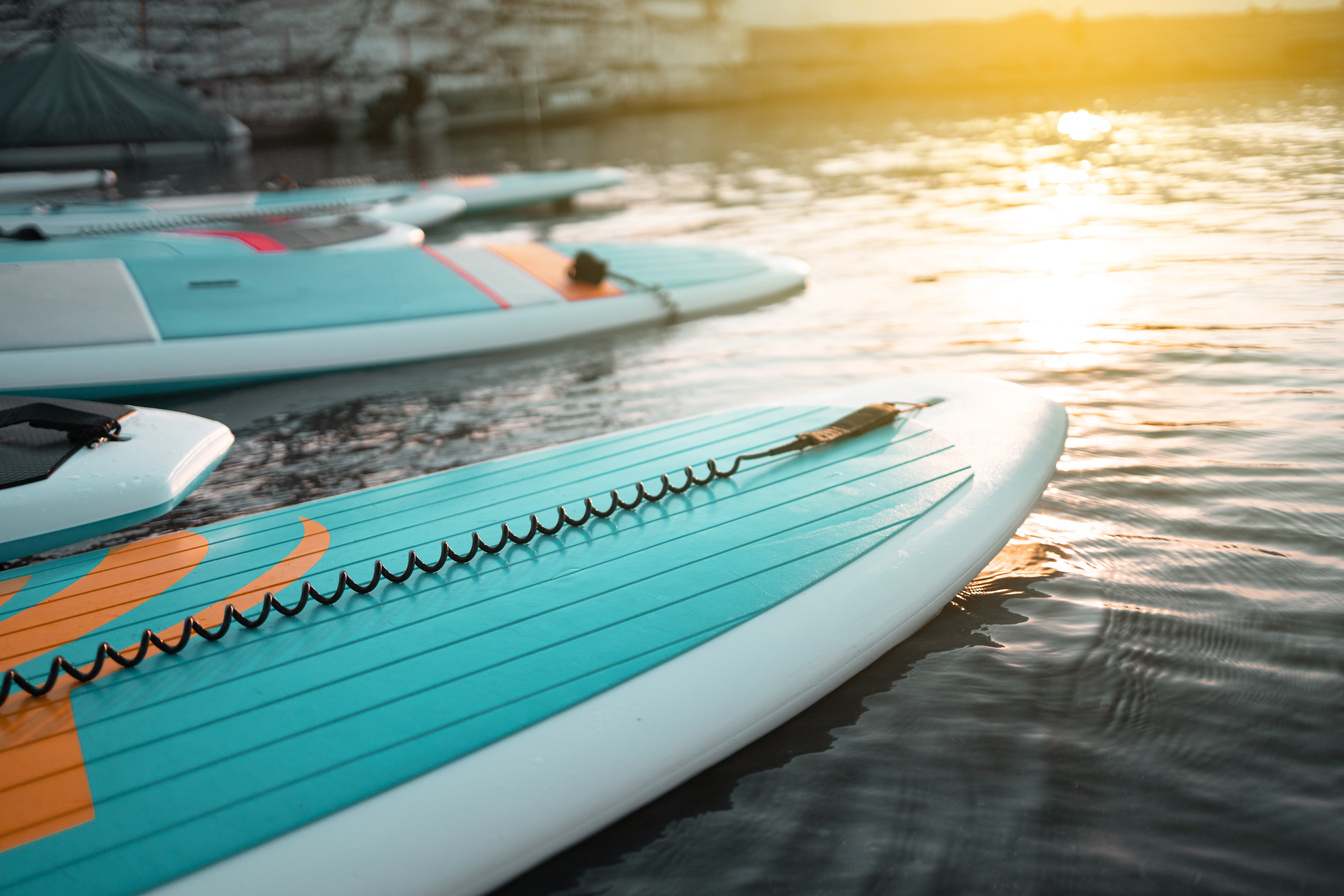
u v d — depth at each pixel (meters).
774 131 22.81
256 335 5.00
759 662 2.10
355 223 7.64
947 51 40.47
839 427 3.16
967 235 8.40
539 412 4.53
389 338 5.24
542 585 2.31
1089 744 2.07
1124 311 5.54
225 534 2.71
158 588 2.39
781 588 2.30
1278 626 2.45
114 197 9.88
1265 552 2.81
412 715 1.87
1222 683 2.25
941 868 1.78
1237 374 4.34
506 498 2.86
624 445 3.25
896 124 23.28
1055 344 5.03
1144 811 1.88
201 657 2.05
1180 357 4.64
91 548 3.35
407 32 25.67
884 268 7.28
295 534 2.68
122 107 9.49
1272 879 1.71
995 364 4.80
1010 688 2.27
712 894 1.75
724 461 3.03
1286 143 13.70
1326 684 2.22
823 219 9.77
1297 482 3.23
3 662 2.08
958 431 3.21
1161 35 38.91
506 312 5.60
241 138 20.47
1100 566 2.80
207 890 1.51
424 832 1.65
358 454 4.07
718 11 38.47
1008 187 11.22
